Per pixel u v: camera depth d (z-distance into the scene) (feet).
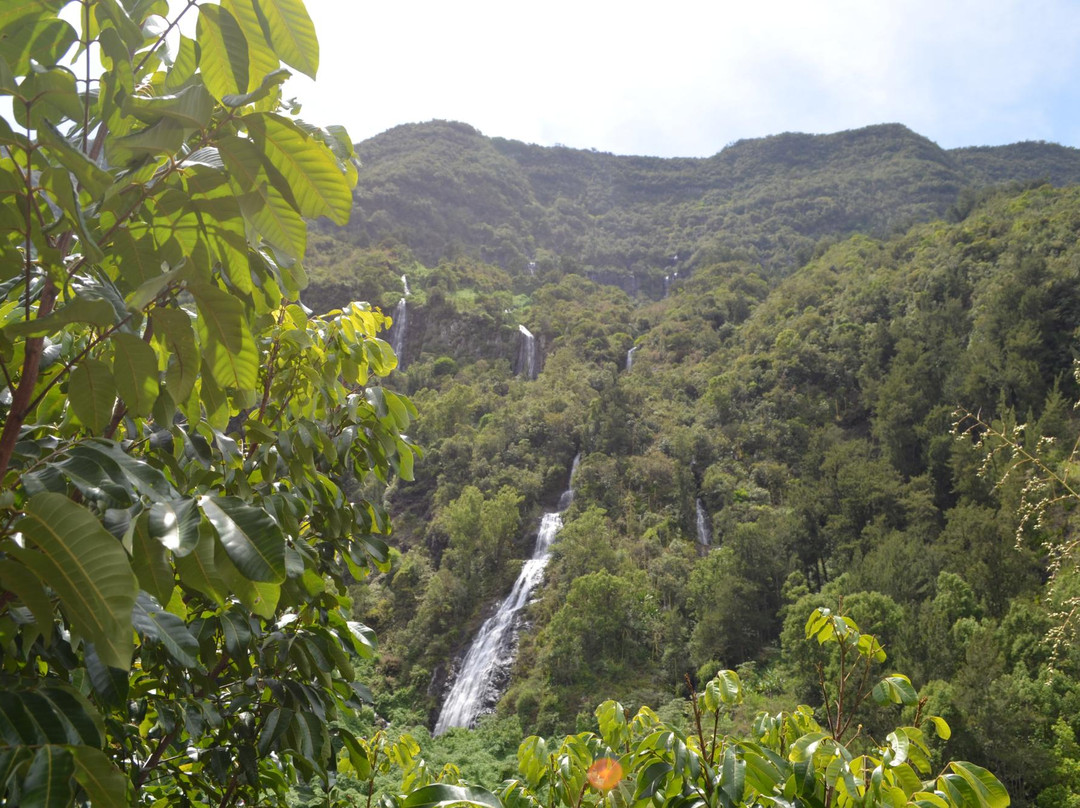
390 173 582.35
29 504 3.79
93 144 5.70
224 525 4.65
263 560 4.62
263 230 5.87
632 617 118.32
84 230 4.39
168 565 4.79
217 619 7.86
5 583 3.94
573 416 199.82
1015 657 74.74
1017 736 65.57
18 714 3.90
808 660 87.92
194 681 8.10
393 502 188.85
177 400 5.75
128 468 4.65
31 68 4.51
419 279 358.84
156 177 5.33
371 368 11.68
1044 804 62.03
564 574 134.41
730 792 6.01
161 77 6.93
